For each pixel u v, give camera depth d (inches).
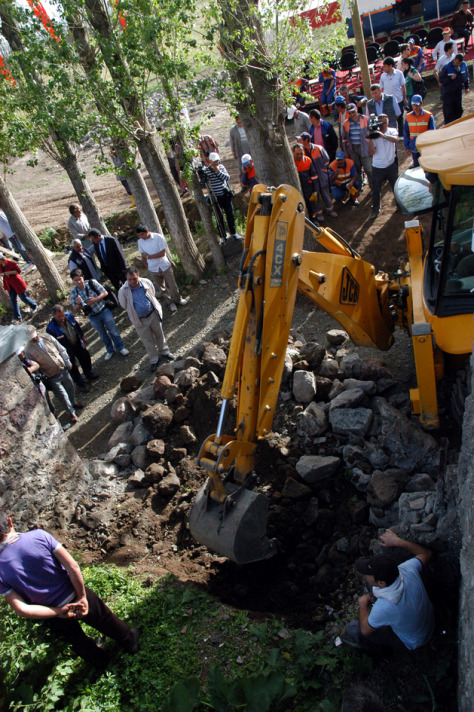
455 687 156.3
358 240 404.5
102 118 355.6
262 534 187.6
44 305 509.7
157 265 402.3
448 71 475.2
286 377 290.7
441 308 197.8
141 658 182.1
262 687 153.1
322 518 229.3
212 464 180.5
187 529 248.5
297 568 220.7
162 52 343.9
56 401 372.8
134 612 200.7
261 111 348.8
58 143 445.4
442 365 219.6
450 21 663.1
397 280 265.9
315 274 213.8
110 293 437.7
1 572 153.9
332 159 478.3
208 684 157.5
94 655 177.8
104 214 611.5
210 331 384.8
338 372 287.4
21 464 247.4
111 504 271.0
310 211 423.2
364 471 236.1
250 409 184.7
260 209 176.9
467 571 131.9
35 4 343.6
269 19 323.3
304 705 161.6
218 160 415.2
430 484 213.5
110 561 239.9
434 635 167.9
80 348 366.9
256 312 177.8
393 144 387.2
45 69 356.8
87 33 382.9
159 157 402.3
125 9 322.7
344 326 239.6
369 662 166.4
